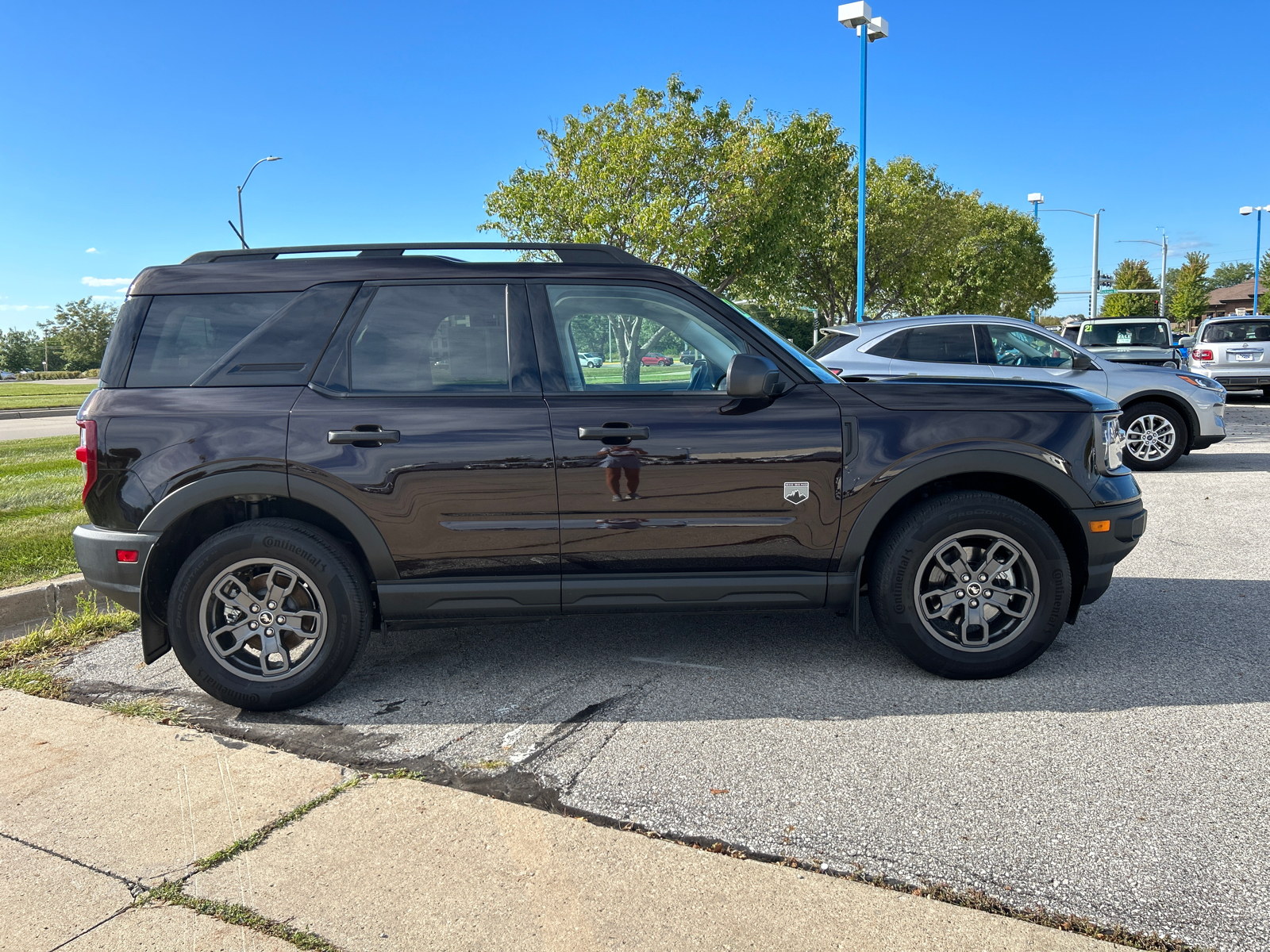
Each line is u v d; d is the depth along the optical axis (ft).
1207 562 18.20
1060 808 8.57
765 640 13.74
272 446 11.02
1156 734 10.16
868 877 7.51
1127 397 31.09
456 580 11.37
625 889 7.34
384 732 10.68
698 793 9.01
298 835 8.24
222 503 11.68
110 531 11.15
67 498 25.58
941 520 11.43
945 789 9.00
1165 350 44.65
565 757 9.90
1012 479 12.09
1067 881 7.38
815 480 11.44
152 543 10.96
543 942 6.66
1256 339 56.90
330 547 11.16
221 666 11.19
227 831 8.34
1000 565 11.72
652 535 11.37
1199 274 236.84
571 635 14.19
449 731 10.68
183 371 11.37
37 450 40.60
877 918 6.89
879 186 97.50
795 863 7.73
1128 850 7.81
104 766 9.75
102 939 6.80
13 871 7.74
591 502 11.25
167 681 12.49
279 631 11.30
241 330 11.50
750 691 11.71
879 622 11.91
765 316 84.28
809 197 75.00
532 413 11.28
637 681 12.14
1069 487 11.65
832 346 29.25
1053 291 169.17
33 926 6.98
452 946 6.64
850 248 96.63
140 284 11.70
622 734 10.48
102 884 7.52
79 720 11.10
